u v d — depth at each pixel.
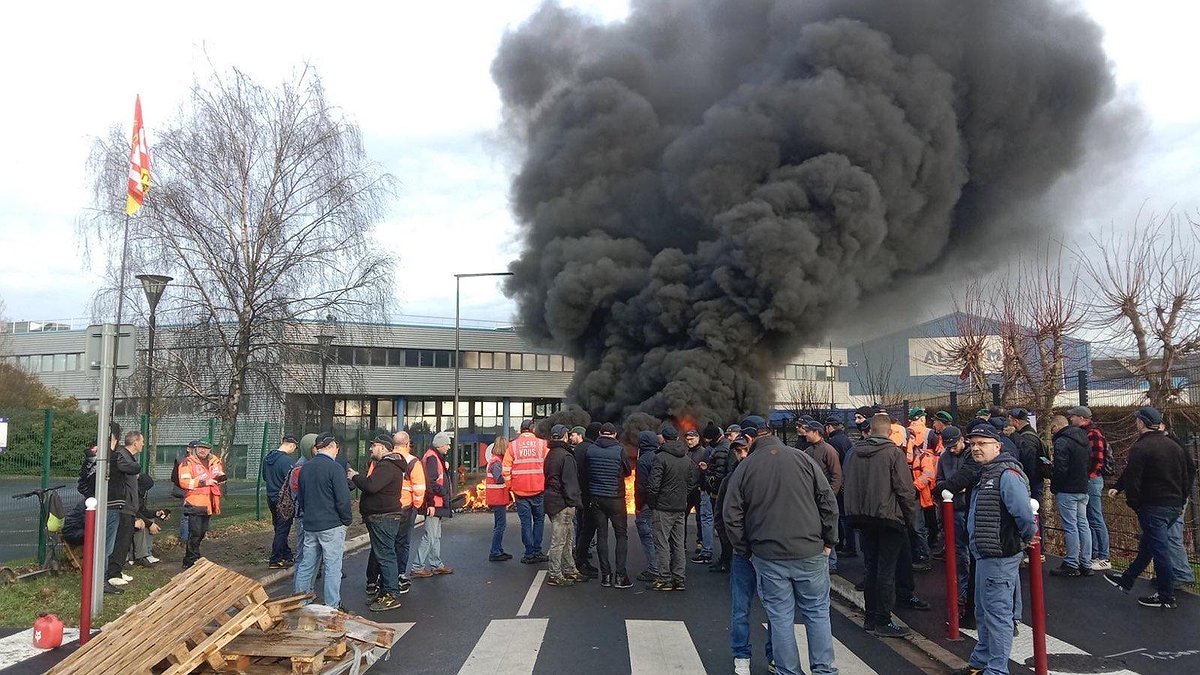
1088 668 5.61
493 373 48.47
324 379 19.45
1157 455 7.19
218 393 18.30
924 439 9.92
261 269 17.75
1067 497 8.58
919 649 6.29
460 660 6.02
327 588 7.18
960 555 7.12
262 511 16.94
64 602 7.68
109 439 8.12
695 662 5.93
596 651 6.24
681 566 8.68
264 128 18.17
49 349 44.62
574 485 8.98
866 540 6.88
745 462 5.35
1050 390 13.89
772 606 5.11
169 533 12.49
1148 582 8.39
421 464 8.86
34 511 11.87
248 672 4.99
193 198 17.48
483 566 10.44
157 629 4.94
